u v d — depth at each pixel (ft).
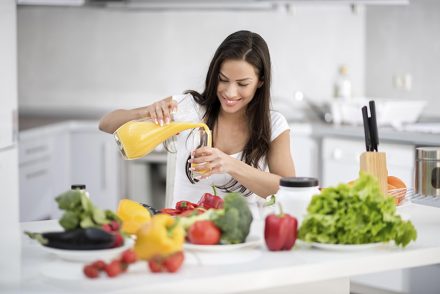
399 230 6.23
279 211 6.41
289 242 6.22
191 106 9.12
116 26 19.21
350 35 19.71
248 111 8.86
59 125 16.83
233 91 8.14
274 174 8.79
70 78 19.26
